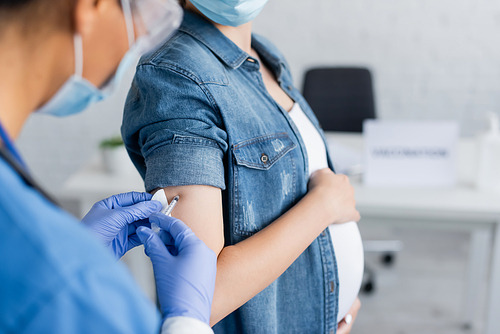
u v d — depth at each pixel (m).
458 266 2.49
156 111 0.65
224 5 0.69
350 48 3.07
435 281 2.37
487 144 1.54
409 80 3.09
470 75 3.02
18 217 0.32
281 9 3.04
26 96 0.41
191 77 0.65
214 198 0.65
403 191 1.59
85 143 3.25
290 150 0.77
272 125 0.76
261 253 0.65
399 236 2.78
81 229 0.36
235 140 0.69
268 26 3.09
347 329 0.98
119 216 0.67
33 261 0.31
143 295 0.39
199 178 0.63
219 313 0.62
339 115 2.47
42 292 0.31
